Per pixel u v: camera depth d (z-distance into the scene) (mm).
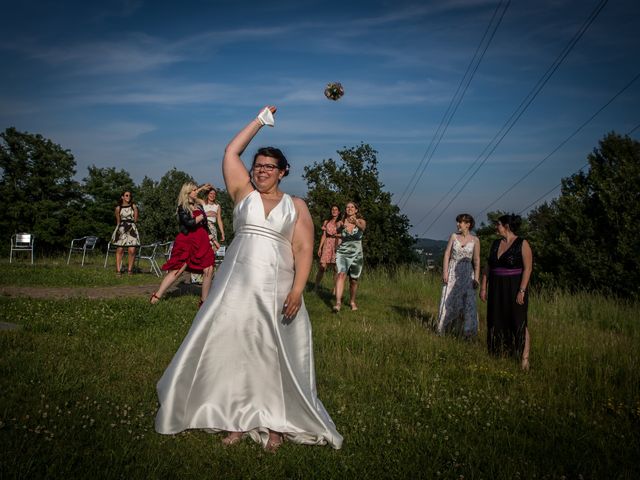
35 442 3223
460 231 8148
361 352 6449
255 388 3520
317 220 18969
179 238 8805
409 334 7453
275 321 3543
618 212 21594
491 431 4094
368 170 19078
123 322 7105
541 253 23844
